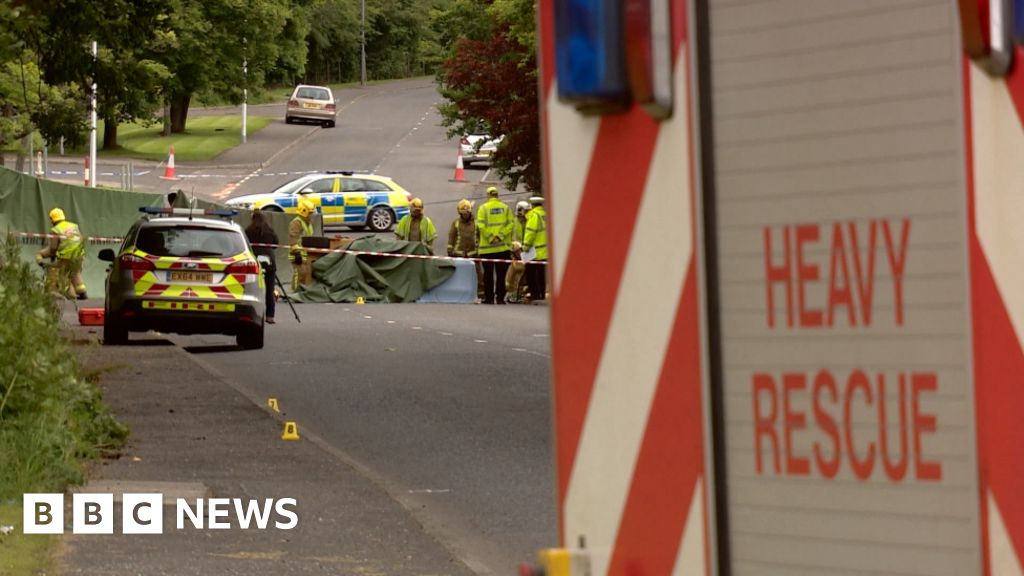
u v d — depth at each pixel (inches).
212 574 1104.8
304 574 1127.0
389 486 1573.6
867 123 422.6
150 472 1545.3
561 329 487.2
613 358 473.4
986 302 403.9
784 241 437.1
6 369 1459.2
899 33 415.8
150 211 3186.5
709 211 447.2
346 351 3070.9
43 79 2942.9
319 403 2239.2
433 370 2689.5
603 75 443.8
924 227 414.3
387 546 1245.7
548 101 485.7
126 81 2974.9
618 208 467.2
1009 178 398.0
